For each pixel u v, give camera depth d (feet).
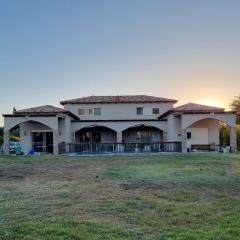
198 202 39.45
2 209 36.42
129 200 40.50
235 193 44.65
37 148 140.67
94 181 56.13
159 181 55.01
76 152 135.95
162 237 27.12
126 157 108.88
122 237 27.12
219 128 147.43
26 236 27.25
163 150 135.64
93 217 33.12
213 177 59.47
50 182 55.67
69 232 28.07
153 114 157.48
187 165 81.15
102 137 156.56
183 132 131.03
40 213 34.58
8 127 131.13
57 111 136.98
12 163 90.74
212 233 27.99
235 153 122.72
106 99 160.35
